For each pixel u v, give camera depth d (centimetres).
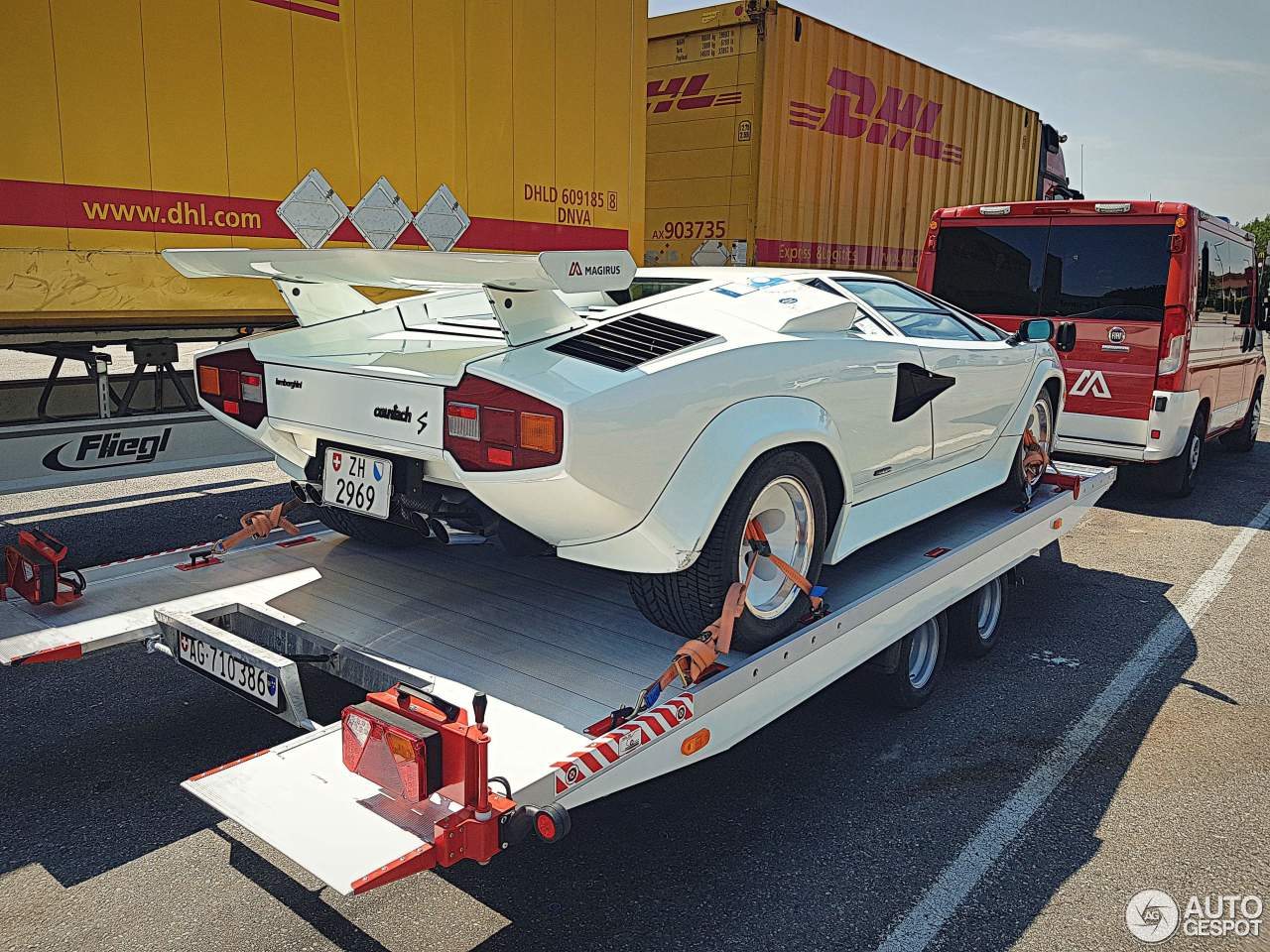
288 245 487
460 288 293
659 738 242
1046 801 321
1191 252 704
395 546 397
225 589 342
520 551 304
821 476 332
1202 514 750
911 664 384
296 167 484
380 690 277
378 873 191
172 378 496
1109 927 259
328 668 292
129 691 377
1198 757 355
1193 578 577
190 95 441
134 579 348
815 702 393
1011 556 438
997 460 455
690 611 292
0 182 390
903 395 362
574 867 279
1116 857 291
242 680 270
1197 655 454
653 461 265
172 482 741
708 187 879
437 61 539
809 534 315
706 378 278
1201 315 749
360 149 511
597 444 251
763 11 812
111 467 473
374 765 215
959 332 434
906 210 1057
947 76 1079
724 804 314
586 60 627
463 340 318
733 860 284
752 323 315
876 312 381
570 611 330
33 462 446
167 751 333
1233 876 284
